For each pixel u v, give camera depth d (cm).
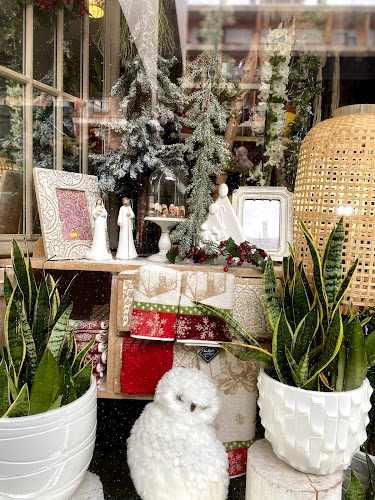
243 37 136
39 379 75
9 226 120
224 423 106
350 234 91
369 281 91
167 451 87
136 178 142
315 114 150
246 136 150
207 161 116
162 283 104
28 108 123
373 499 85
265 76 141
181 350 108
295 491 77
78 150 149
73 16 140
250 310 110
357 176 90
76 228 130
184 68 141
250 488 86
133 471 94
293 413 80
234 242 115
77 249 128
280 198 129
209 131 115
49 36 130
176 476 85
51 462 73
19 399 72
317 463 81
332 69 149
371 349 88
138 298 105
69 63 142
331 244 87
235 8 126
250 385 106
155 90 138
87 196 138
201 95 116
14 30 116
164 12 132
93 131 151
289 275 99
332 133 93
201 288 105
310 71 148
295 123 143
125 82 142
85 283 139
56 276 138
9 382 76
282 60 139
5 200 117
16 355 81
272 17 130
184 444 88
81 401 79
